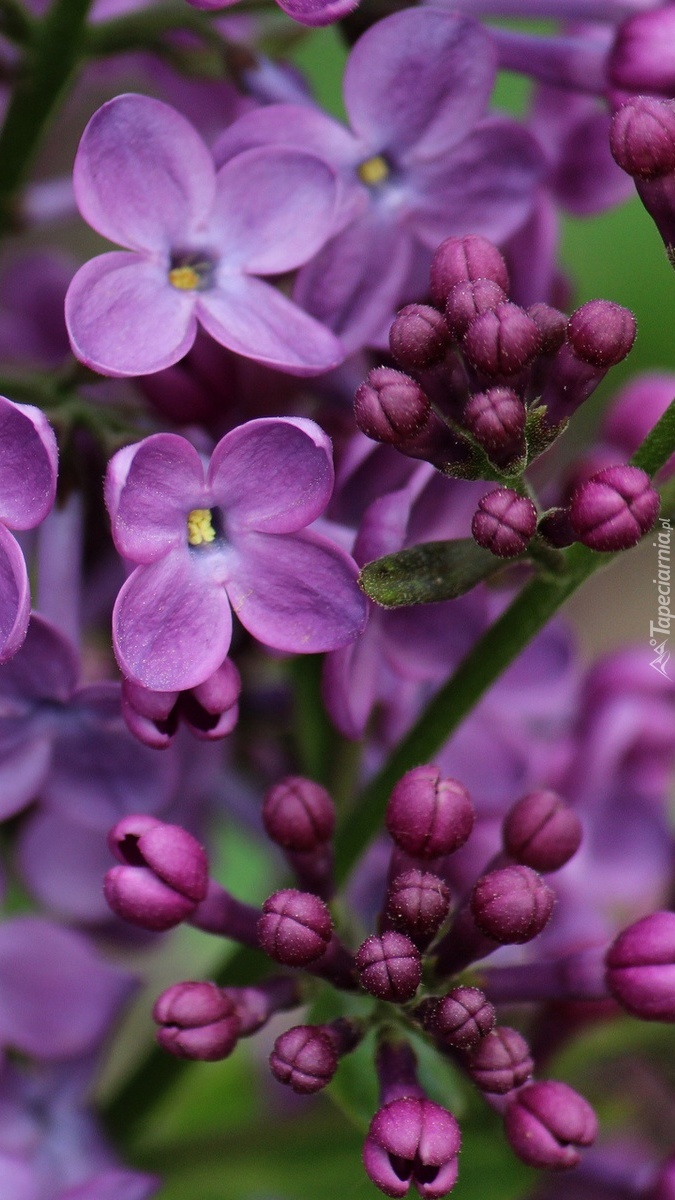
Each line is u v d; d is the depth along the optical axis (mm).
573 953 321
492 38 329
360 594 314
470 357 308
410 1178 306
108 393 344
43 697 328
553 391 312
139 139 319
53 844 353
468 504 327
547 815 322
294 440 311
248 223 323
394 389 310
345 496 327
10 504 311
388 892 315
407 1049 316
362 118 329
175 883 315
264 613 315
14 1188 352
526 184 333
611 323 309
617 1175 344
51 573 335
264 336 321
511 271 339
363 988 315
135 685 312
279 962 313
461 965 315
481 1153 340
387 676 349
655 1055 347
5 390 334
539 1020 344
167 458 311
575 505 309
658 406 345
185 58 348
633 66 337
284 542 315
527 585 322
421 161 331
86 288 317
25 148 346
